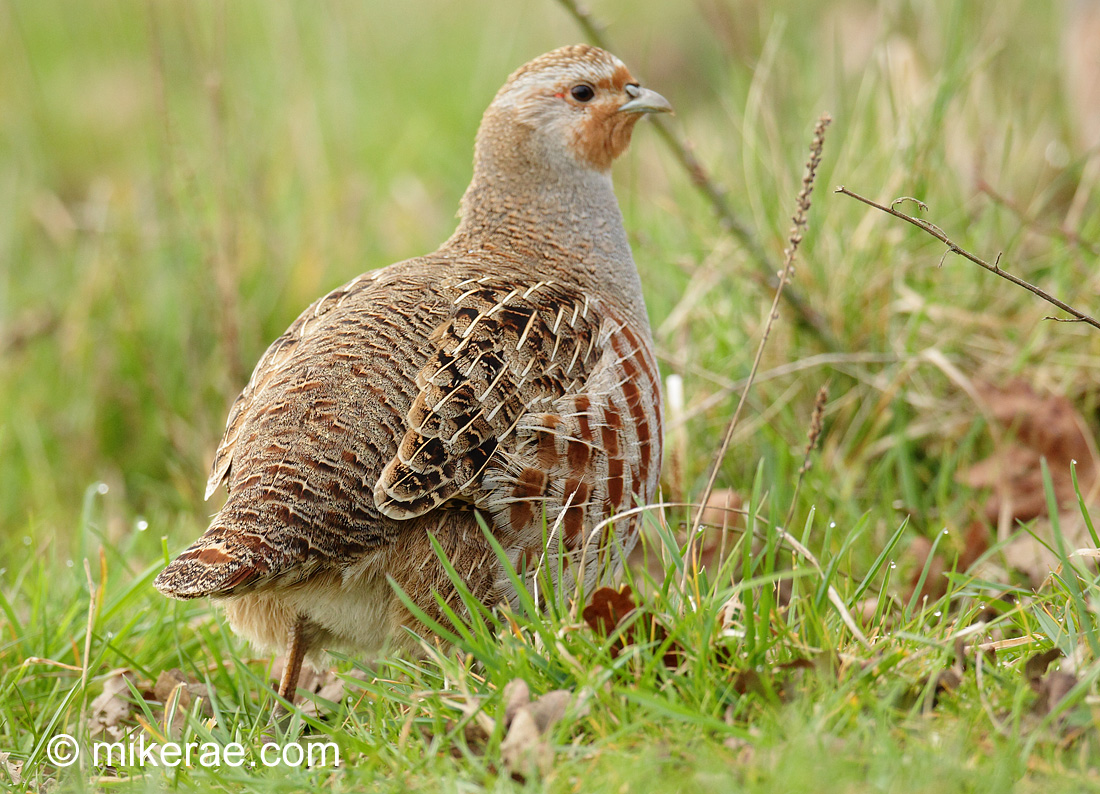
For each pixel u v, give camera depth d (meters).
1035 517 8.98
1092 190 11.34
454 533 6.75
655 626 6.37
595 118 8.46
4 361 13.13
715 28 12.31
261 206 13.18
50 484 11.80
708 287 10.62
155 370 12.80
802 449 9.80
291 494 6.32
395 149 16.39
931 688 5.55
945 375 10.20
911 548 8.76
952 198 11.18
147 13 11.85
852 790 4.82
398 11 19.39
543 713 5.69
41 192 15.88
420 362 6.76
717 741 5.55
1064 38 12.41
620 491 7.23
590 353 7.27
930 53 12.06
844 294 10.43
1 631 8.01
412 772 5.52
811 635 6.39
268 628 7.12
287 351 7.26
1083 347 9.99
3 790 6.11
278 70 15.00
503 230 8.41
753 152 11.16
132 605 8.53
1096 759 5.08
